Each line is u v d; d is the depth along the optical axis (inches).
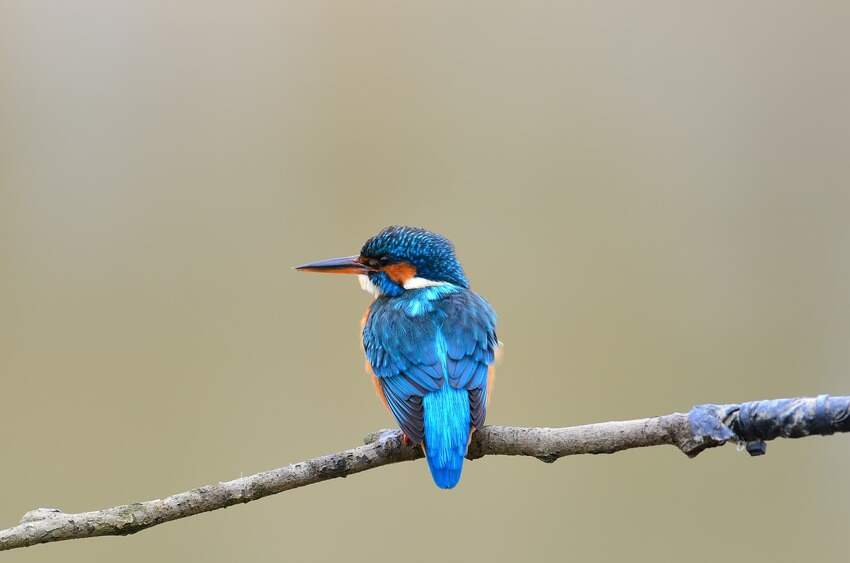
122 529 287.7
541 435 309.6
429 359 352.2
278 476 303.7
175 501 292.8
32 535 283.3
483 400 341.7
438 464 319.3
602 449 297.3
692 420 276.8
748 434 270.5
